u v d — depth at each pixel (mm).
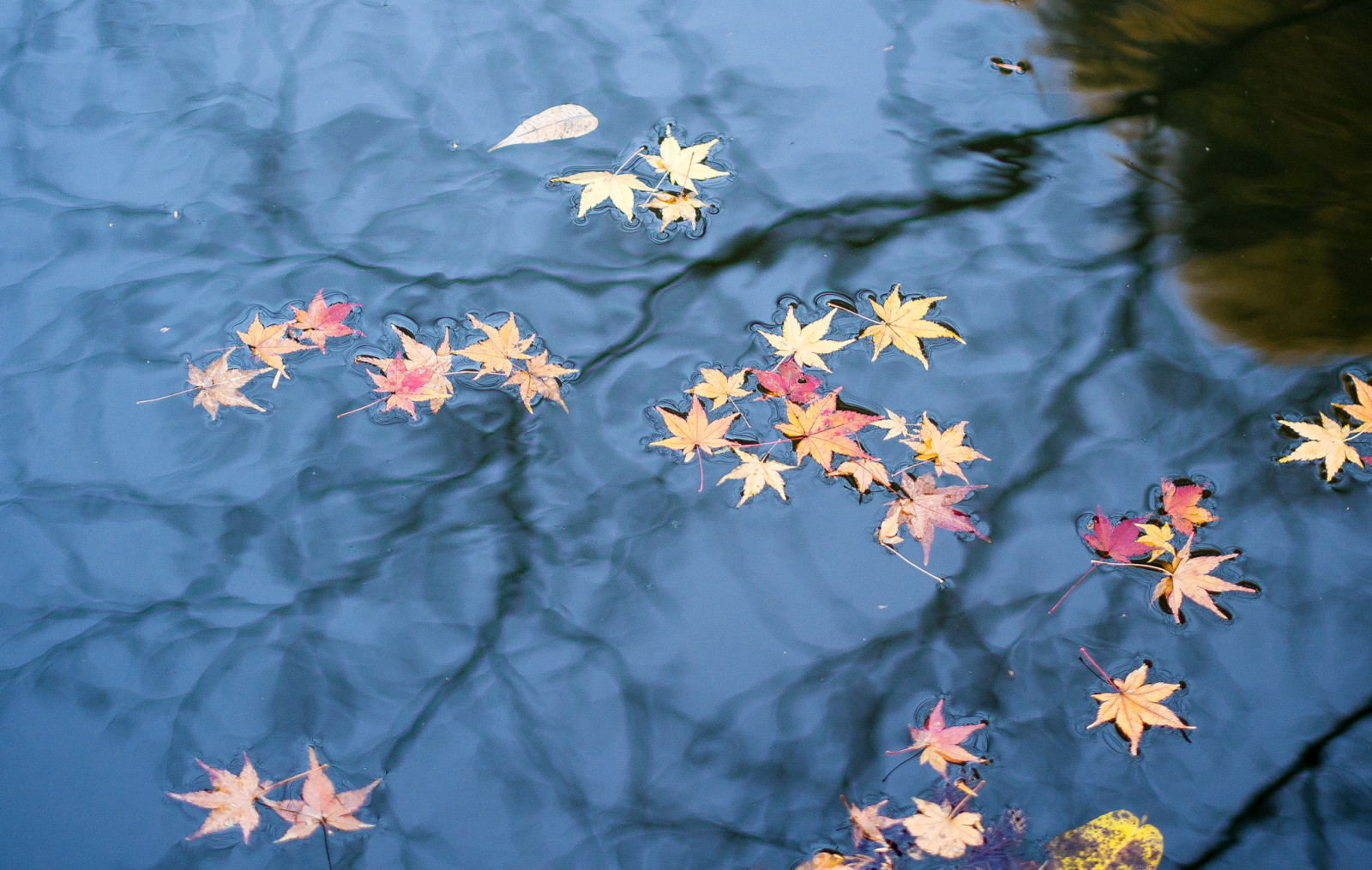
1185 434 1924
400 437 1942
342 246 2201
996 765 1563
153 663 1688
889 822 1509
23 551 1810
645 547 1801
